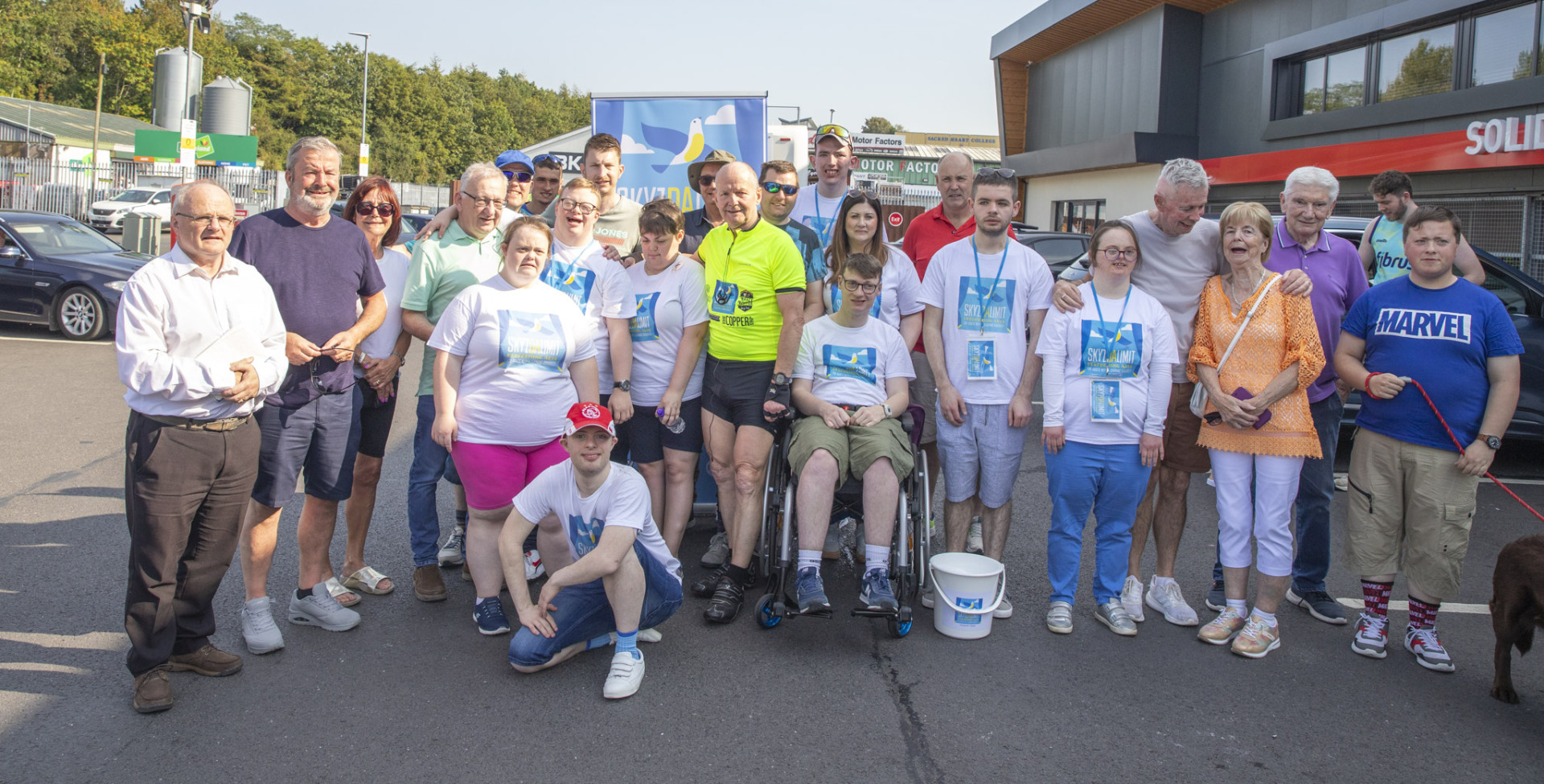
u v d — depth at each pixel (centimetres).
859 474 425
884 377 459
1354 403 765
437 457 459
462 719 343
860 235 481
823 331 462
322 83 8019
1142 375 427
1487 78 1298
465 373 410
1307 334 408
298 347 382
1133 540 474
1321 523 455
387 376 446
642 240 462
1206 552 560
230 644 402
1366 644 412
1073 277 462
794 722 346
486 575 417
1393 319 412
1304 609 470
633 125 675
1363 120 1483
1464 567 532
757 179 498
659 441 480
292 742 324
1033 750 329
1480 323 394
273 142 6950
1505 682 369
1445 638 434
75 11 6725
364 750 320
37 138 4347
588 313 459
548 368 410
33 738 320
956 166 528
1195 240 449
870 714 353
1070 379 431
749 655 405
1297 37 1633
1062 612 437
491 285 407
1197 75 1931
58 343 1223
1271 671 397
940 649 415
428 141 8550
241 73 7294
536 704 356
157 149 4141
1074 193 2341
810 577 409
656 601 391
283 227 395
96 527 549
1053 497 441
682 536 483
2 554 498
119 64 6594
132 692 355
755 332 455
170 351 332
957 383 461
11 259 1257
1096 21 2080
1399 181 580
